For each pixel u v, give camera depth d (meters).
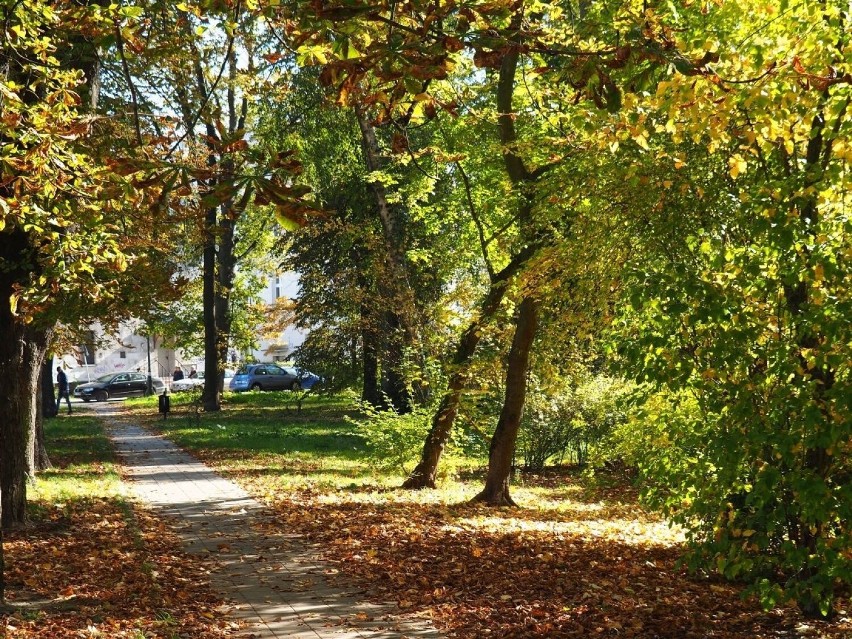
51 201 8.38
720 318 7.10
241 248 46.94
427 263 22.08
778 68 5.58
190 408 38.22
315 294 31.44
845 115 7.13
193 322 39.94
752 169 8.17
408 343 19.39
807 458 7.48
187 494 15.84
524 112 14.81
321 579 9.45
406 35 4.11
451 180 20.45
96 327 54.69
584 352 16.33
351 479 18.39
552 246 11.48
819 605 7.27
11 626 7.24
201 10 5.38
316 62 4.54
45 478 17.12
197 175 3.86
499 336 16.86
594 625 7.73
